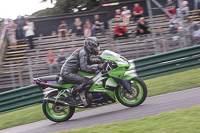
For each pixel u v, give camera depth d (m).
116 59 14.86
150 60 23.55
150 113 13.38
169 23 32.47
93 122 13.71
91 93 14.96
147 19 36.59
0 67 26.36
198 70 22.39
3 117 19.33
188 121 10.39
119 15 34.56
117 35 29.84
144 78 23.53
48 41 34.84
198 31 26.02
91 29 33.31
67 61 15.07
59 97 15.21
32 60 26.14
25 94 21.73
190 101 14.50
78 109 18.02
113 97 15.09
